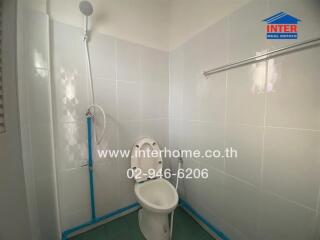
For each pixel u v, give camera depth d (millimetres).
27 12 898
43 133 1021
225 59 1062
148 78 1519
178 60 1511
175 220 1444
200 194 1371
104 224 1393
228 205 1123
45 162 1039
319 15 665
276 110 821
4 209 643
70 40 1133
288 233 814
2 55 671
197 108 1328
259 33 865
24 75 857
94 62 1236
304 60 712
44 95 1023
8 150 672
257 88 896
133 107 1453
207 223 1295
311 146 711
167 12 1585
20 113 797
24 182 771
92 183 1279
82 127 1226
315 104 690
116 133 1380
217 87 1138
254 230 971
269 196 881
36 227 943
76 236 1266
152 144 1519
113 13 1297
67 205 1219
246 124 965
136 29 1418
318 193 703
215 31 1123
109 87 1315
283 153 808
